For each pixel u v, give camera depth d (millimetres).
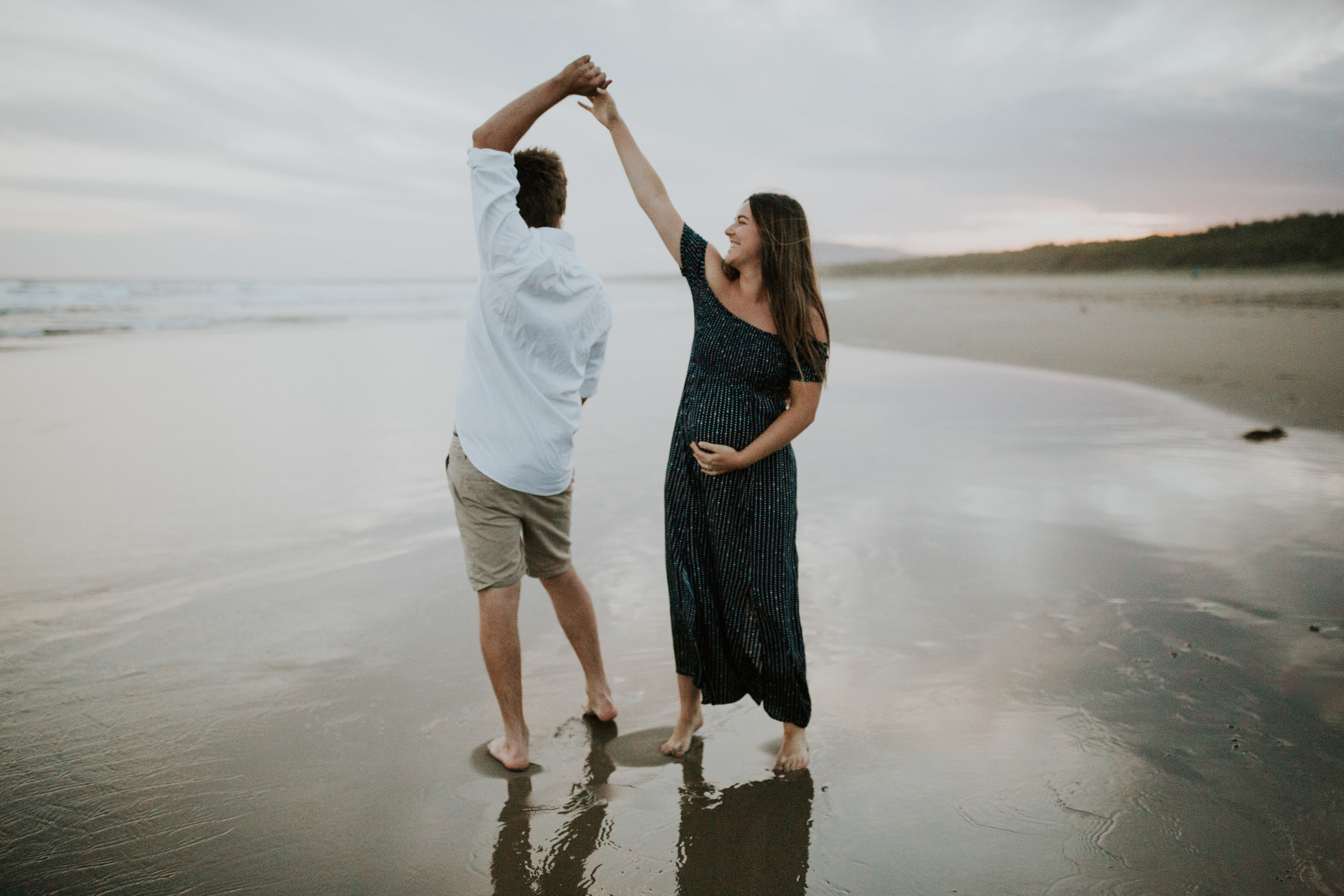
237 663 2475
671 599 2107
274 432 5801
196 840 1667
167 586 3059
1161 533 3662
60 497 4160
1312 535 3566
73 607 2855
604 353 2309
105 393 7180
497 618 2018
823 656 2570
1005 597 3004
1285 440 5520
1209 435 5754
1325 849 1606
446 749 2066
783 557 2018
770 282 1927
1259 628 2662
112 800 1791
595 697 2264
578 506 4207
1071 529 3738
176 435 5621
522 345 2045
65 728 2084
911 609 2916
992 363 10383
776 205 1935
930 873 1584
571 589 2229
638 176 2186
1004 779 1896
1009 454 5289
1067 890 1519
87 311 17203
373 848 1664
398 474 4738
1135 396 7527
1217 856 1599
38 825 1697
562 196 2193
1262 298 19156
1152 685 2311
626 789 1916
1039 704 2236
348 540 3615
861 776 1940
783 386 2018
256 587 3068
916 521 3904
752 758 2070
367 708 2246
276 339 12430
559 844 1694
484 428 2047
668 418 6680
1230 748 1977
